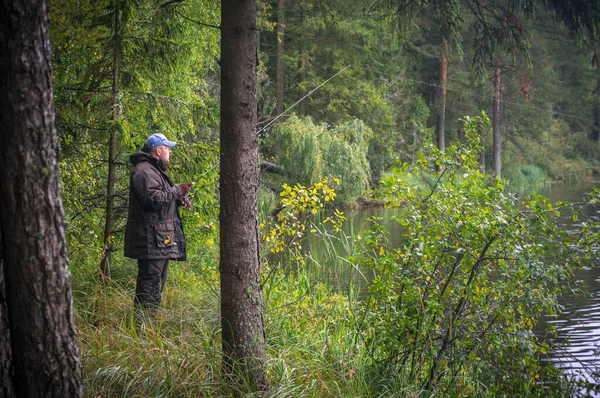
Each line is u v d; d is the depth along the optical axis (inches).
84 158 281.6
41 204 110.1
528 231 207.2
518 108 1668.3
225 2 164.4
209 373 173.6
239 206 167.8
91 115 265.7
